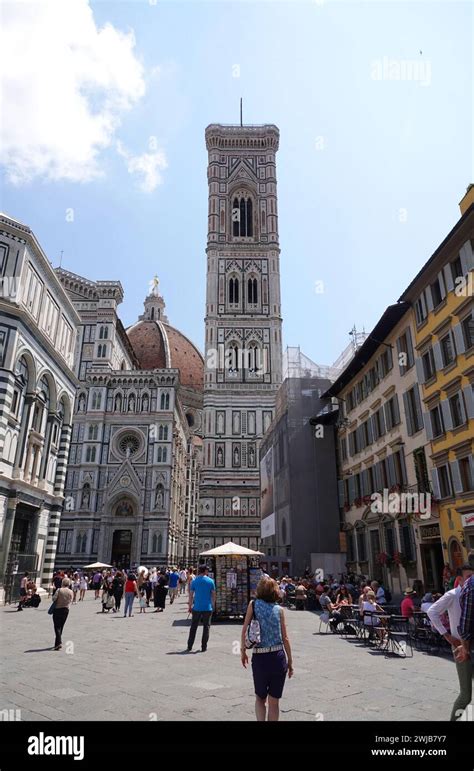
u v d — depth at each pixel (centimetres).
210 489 8369
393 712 953
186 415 14900
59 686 1168
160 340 16225
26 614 2975
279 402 5600
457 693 1106
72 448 8188
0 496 3312
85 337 8938
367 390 3938
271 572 4709
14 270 3519
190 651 1672
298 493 4678
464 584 820
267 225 10031
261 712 770
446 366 2662
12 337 3416
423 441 2930
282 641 794
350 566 4178
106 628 2344
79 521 7762
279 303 9519
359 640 1947
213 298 9462
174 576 4022
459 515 2508
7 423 3347
